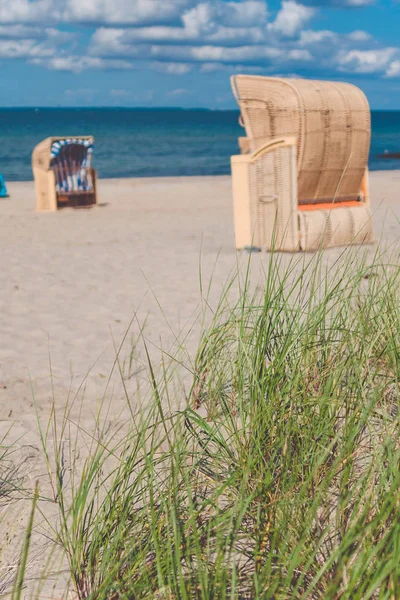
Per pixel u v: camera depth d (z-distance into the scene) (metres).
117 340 5.06
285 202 8.36
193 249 9.17
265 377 2.75
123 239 10.34
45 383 4.19
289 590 1.96
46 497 2.80
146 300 6.29
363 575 1.81
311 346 3.00
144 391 3.99
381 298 3.51
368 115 8.94
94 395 3.97
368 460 2.52
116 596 2.06
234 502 2.31
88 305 6.15
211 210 14.52
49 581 2.24
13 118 141.25
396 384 2.65
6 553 2.42
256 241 8.77
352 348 2.85
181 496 2.43
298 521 2.15
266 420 2.54
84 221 12.77
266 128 8.51
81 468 3.05
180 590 1.87
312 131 8.25
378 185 19.28
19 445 3.31
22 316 5.79
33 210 14.80
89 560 2.17
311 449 2.41
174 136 70.38
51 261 8.42
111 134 73.38
